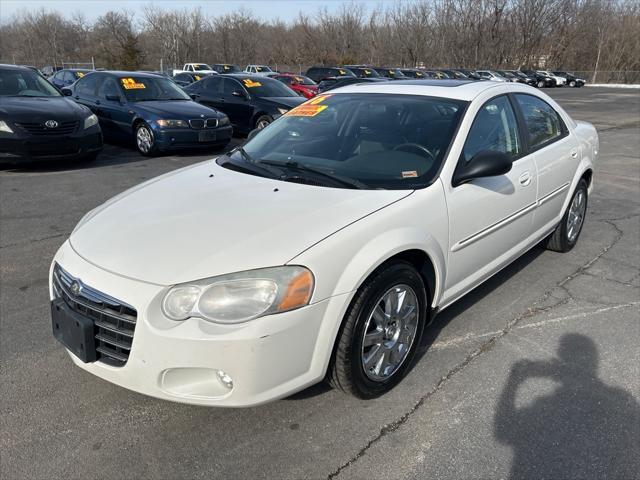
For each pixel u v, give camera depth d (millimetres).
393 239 2475
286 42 60031
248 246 2244
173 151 9859
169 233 2398
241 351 2098
